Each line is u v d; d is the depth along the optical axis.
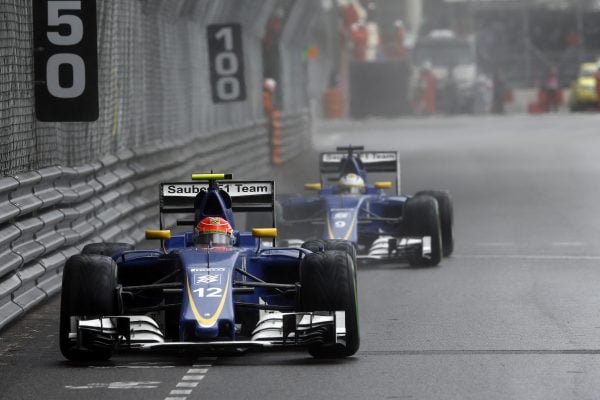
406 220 58.25
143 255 39.47
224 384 34.22
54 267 50.00
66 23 50.47
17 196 47.06
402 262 60.44
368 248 60.88
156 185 72.38
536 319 44.12
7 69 46.72
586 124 187.38
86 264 37.31
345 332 36.75
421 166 122.38
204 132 89.88
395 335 41.34
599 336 40.75
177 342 36.09
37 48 50.44
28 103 50.06
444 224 61.72
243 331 40.47
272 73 130.88
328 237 56.91
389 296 49.78
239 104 106.38
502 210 83.81
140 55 71.62
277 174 115.44
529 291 50.75
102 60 62.28
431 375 35.12
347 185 61.09
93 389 33.88
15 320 45.44
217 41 89.56
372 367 36.25
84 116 50.59
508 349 38.75
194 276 36.62
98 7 60.62
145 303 41.66
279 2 130.62
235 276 38.53
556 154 133.00
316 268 36.91
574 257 61.38
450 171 116.00
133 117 70.12
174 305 37.94
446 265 58.94
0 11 45.84
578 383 33.91
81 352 37.19
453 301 48.41
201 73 90.12
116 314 37.28
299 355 38.22
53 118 50.56
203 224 39.72
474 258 61.41
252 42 112.25
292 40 140.75
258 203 41.34
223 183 41.53
